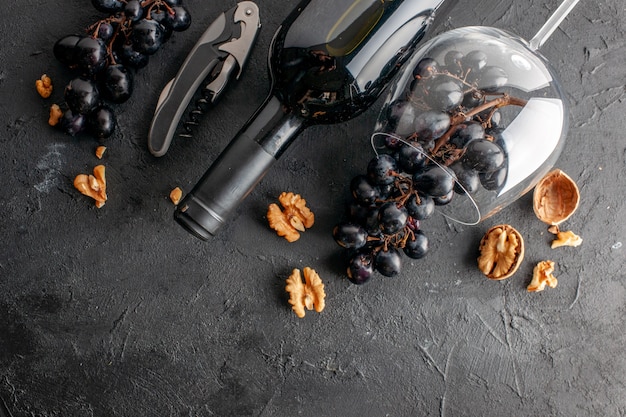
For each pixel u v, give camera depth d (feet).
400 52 1.96
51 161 2.20
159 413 2.24
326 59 1.90
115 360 2.23
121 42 2.14
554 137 1.99
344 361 2.26
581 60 2.27
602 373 2.29
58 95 2.20
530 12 2.25
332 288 2.25
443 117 1.89
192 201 1.91
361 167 2.24
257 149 1.92
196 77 2.15
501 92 1.93
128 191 2.22
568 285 2.28
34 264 2.21
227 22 2.16
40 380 2.21
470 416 2.28
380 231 2.13
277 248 2.24
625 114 2.27
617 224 2.28
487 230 2.26
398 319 2.27
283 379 2.25
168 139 2.17
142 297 2.23
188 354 2.24
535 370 2.29
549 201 2.26
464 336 2.27
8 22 2.19
